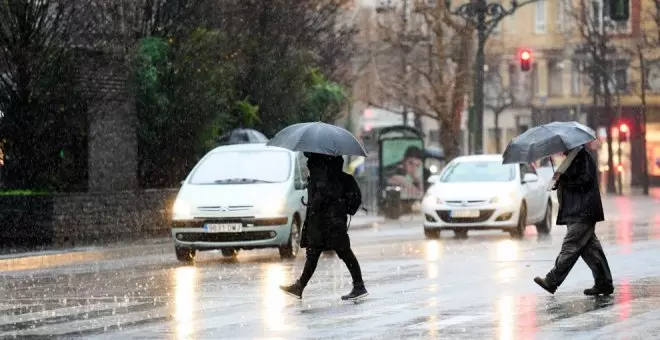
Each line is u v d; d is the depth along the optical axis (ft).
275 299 123.34
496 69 632.38
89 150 253.03
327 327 100.48
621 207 400.67
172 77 261.85
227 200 179.42
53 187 245.65
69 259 194.90
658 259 166.30
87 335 97.86
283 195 181.16
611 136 579.07
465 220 222.28
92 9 237.04
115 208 235.81
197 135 267.80
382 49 461.37
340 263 172.65
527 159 120.57
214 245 178.40
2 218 221.87
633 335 92.89
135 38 261.44
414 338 92.94
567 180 120.16
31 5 223.92
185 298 125.49
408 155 350.02
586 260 121.08
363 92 466.70
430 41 439.63
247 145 193.67
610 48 620.49
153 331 99.45
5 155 236.02
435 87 395.14
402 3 466.29
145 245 215.51
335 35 341.00
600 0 629.92
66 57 230.68
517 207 221.66
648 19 589.32
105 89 249.96
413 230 273.33
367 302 118.73
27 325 105.09
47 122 232.94
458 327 98.78
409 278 143.33
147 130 263.49
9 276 162.09
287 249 182.91
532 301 116.98
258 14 301.02
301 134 120.16
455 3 595.88
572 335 93.15
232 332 98.17
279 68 305.73
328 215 120.57
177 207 180.14
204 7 271.49
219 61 271.69
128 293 132.26
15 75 227.81
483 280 139.74
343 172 121.39
